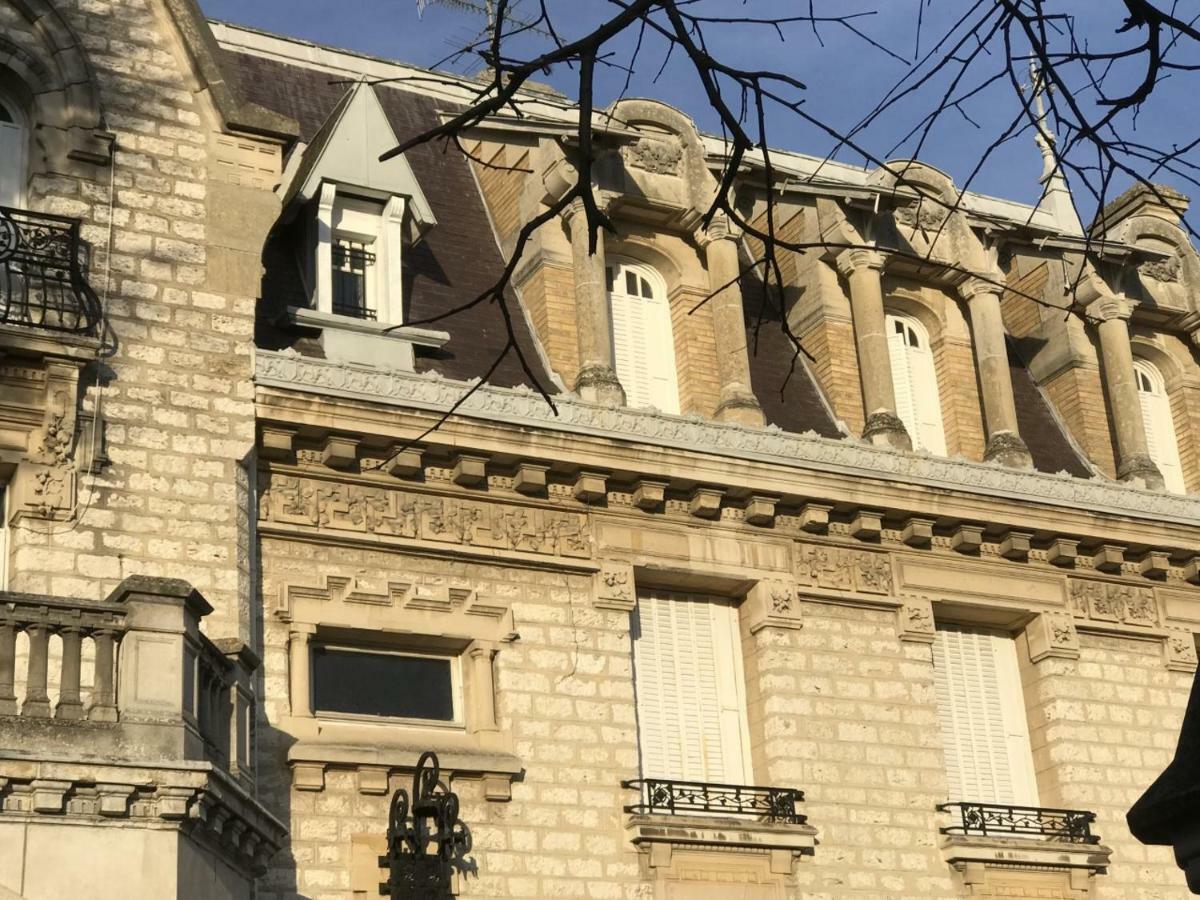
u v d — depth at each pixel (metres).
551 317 23.08
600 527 21.69
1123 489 24.92
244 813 16.30
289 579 19.75
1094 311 26.69
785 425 23.94
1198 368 27.98
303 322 21.06
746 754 22.02
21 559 17.72
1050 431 26.69
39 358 18.33
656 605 22.28
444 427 20.58
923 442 25.42
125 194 19.73
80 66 19.80
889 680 22.78
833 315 25.02
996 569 24.09
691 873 20.53
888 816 21.98
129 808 14.97
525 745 20.30
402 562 20.48
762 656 22.19
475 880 19.39
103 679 15.38
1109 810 23.55
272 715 19.06
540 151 23.78
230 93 20.61
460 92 27.59
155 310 19.45
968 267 25.48
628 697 21.11
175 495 18.78
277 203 20.61
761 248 26.09
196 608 16.17
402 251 22.67
